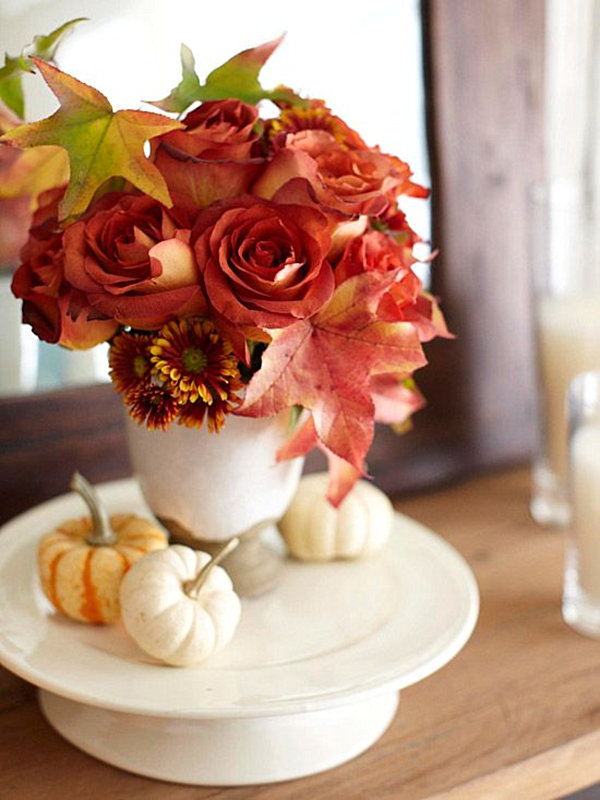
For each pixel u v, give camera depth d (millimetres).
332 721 813
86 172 749
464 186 1122
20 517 953
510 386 1193
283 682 786
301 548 942
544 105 1161
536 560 1045
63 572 832
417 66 1081
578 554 950
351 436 774
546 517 1104
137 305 749
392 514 965
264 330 753
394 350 774
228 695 767
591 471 930
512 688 883
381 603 893
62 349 998
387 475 1126
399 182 815
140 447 848
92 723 814
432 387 1146
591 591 941
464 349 1156
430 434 1153
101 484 1032
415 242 851
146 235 755
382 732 836
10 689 880
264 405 762
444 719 852
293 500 946
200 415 774
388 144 1084
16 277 798
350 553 945
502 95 1128
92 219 763
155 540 866
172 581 802
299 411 824
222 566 889
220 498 847
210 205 761
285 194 767
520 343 1190
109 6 949
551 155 1254
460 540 1073
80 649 815
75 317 765
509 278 1169
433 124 1096
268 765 794
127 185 799
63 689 761
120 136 748
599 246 1087
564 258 1085
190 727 794
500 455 1198
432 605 877
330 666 805
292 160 769
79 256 761
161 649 789
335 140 808
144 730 799
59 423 1009
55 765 807
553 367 1091
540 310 1101
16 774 798
